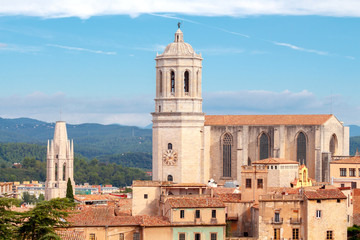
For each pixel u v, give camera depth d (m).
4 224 167.00
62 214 178.88
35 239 172.50
